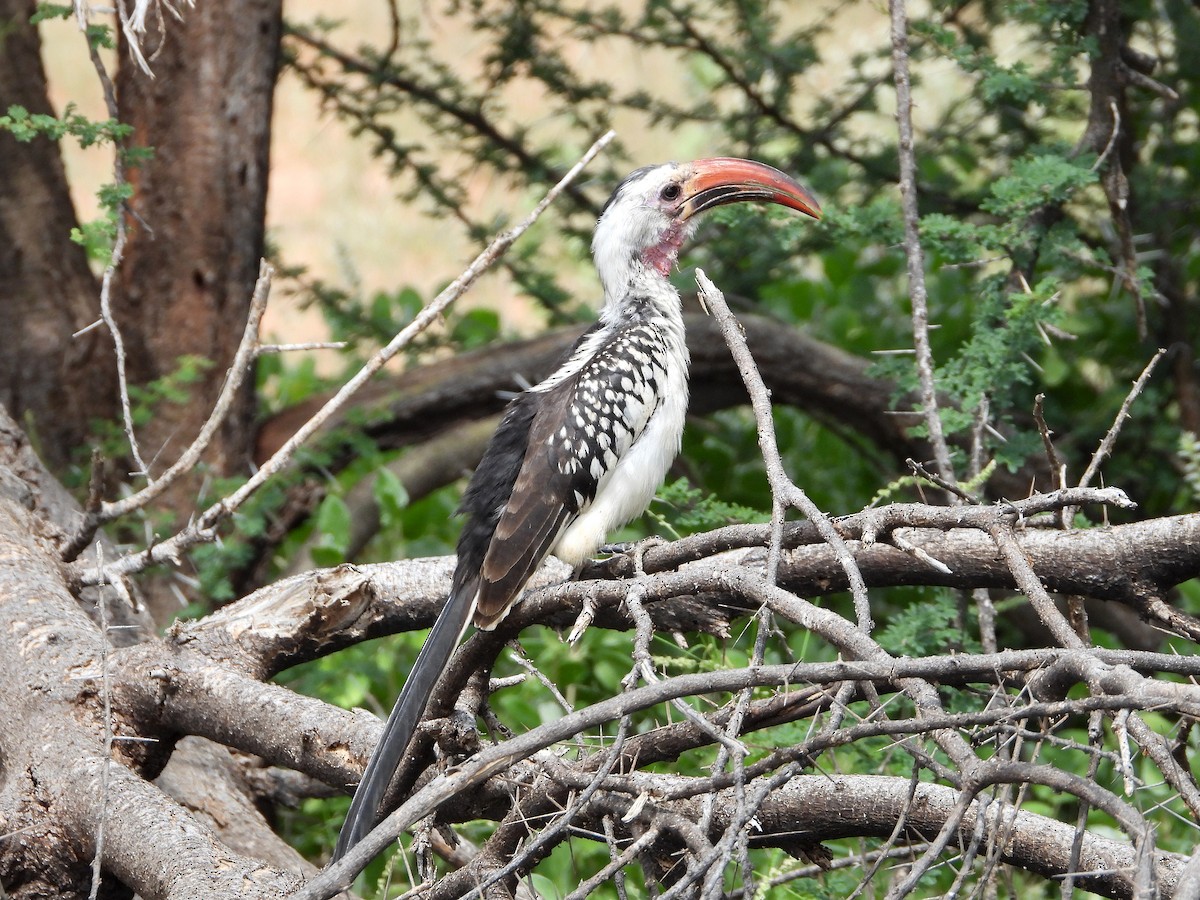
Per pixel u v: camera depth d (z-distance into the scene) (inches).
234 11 460.1
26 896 254.7
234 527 450.9
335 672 419.8
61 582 324.5
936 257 574.9
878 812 237.1
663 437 306.3
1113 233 466.0
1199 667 170.4
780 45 515.5
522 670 418.6
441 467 489.7
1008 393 389.1
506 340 553.3
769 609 205.2
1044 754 379.2
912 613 333.1
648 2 508.4
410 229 975.6
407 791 242.5
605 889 358.3
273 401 565.3
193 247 463.5
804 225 371.9
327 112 548.1
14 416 467.8
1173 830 367.9
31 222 465.1
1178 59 480.4
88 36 335.3
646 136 908.0
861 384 497.7
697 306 507.2
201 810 322.0
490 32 546.3
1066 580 257.3
